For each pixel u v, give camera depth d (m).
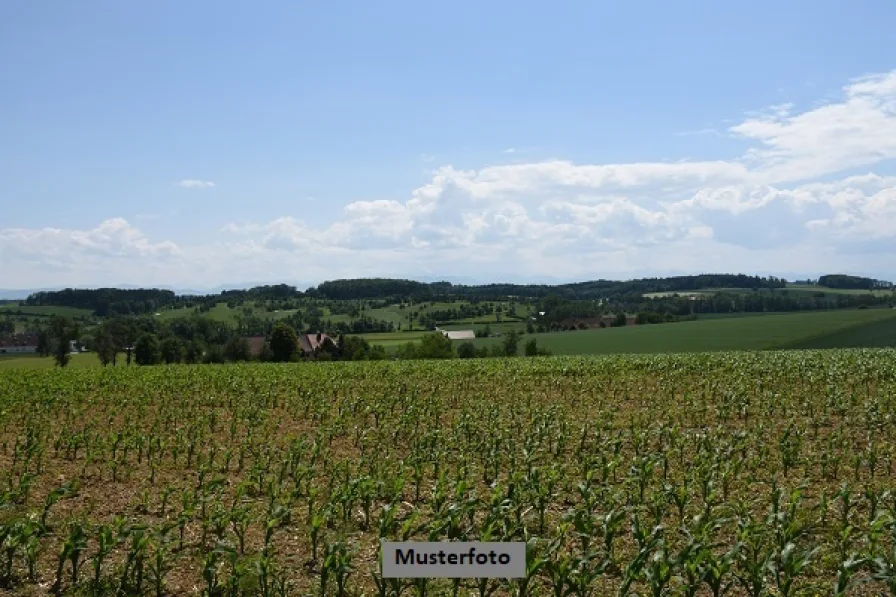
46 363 103.50
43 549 10.88
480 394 30.45
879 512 12.20
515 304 182.50
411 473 15.98
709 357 43.50
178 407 27.48
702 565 9.05
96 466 17.31
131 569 10.54
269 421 24.19
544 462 17.41
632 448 18.80
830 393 26.17
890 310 113.38
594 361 44.38
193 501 12.15
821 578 10.06
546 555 9.38
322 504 13.84
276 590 9.67
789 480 15.24
